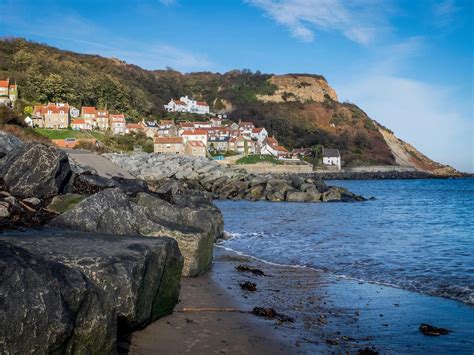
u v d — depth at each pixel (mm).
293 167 121625
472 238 25641
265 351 8867
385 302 12836
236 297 12812
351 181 122000
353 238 25625
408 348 9375
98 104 128500
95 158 51531
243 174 71875
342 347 9336
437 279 15453
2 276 5184
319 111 199875
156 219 14906
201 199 26406
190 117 156375
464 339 9898
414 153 192500
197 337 9180
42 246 8328
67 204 14406
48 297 5504
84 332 6043
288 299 13023
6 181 15586
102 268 7590
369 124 192125
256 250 21578
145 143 110750
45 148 16516
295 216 38656
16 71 121000
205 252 15867
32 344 5152
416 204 54594
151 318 9414
